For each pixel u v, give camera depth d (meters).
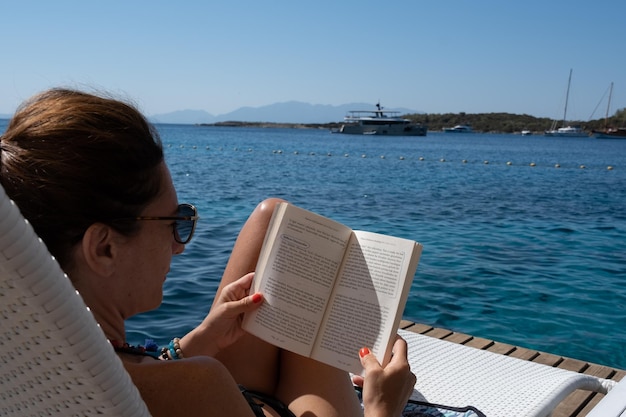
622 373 3.82
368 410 1.62
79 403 1.00
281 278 1.87
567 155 50.94
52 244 1.18
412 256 1.79
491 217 12.53
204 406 1.23
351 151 50.03
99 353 0.95
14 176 1.14
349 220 11.85
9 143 1.16
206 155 38.16
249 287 1.95
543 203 15.29
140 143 1.22
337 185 19.38
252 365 2.08
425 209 13.63
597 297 6.67
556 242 9.80
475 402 2.85
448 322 5.77
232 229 9.59
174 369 1.22
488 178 24.03
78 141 1.15
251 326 1.86
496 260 8.30
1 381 1.06
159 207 1.29
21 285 0.87
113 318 1.31
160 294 1.38
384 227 11.05
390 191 17.73
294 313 1.84
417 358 3.42
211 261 7.25
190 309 5.41
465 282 7.12
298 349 1.81
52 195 1.14
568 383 3.09
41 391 1.02
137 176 1.22
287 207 1.91
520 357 4.06
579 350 5.20
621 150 66.81
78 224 1.17
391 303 1.78
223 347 1.94
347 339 1.79
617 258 8.60
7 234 0.84
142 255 1.29
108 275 1.24
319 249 1.88
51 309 0.89
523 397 2.92
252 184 18.84
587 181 23.42
